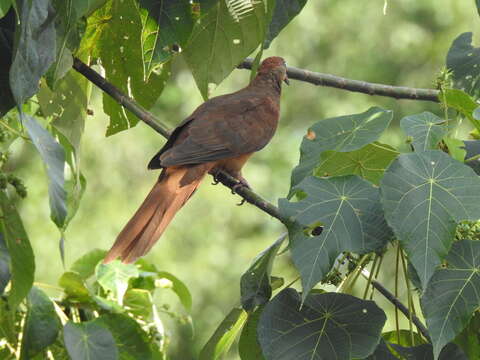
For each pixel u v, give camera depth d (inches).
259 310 247.8
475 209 211.2
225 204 912.9
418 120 239.8
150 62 259.0
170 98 936.3
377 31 920.3
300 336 222.7
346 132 246.8
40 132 227.3
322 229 229.5
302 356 220.1
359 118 249.6
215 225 909.8
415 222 209.9
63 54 225.5
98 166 888.9
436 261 206.8
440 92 252.8
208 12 263.0
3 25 246.7
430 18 910.4
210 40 266.8
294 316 225.3
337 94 936.9
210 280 880.3
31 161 837.8
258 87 376.2
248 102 355.3
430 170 217.5
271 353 221.1
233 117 343.3
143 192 893.8
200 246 898.7
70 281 287.1
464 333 254.2
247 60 379.2
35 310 263.9
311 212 219.3
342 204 220.8
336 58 926.4
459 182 215.5
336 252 213.2
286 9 268.2
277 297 227.5
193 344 855.1
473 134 298.8
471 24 900.0
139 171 901.2
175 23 257.9
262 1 262.1
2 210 245.8
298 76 370.3
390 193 213.2
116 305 285.0
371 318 223.0
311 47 933.8
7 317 270.2
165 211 289.4
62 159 229.5
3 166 274.4
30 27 197.2
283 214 219.9
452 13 900.0
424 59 908.0
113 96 266.8
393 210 211.2
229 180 346.6
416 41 904.3
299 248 214.1
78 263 319.6
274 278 266.4
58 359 281.1
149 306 304.2
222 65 270.1
